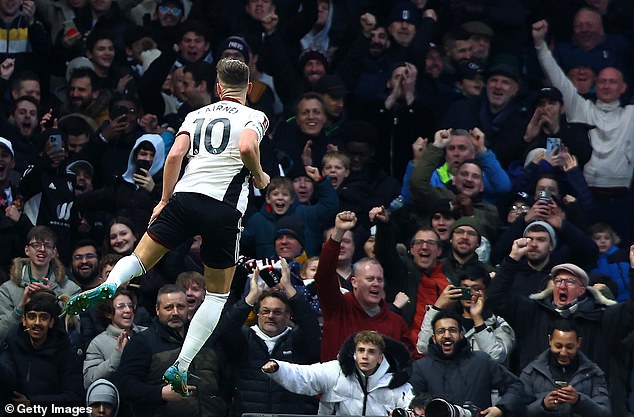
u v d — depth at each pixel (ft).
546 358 146.30
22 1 200.34
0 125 179.32
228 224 107.24
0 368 140.26
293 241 159.02
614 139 197.77
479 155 179.73
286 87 193.67
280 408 143.23
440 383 140.87
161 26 201.77
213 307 109.19
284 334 145.48
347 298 148.66
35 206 169.37
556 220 168.35
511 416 139.23
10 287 151.23
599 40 215.51
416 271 158.51
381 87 195.31
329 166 174.60
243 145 105.60
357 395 138.62
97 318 150.71
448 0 214.07
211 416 141.79
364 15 197.26
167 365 141.69
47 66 199.11
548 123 190.80
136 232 160.15
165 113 189.88
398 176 192.24
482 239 166.50
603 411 142.00
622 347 148.97
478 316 148.05
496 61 207.51
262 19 199.11
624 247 195.83
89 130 181.06
